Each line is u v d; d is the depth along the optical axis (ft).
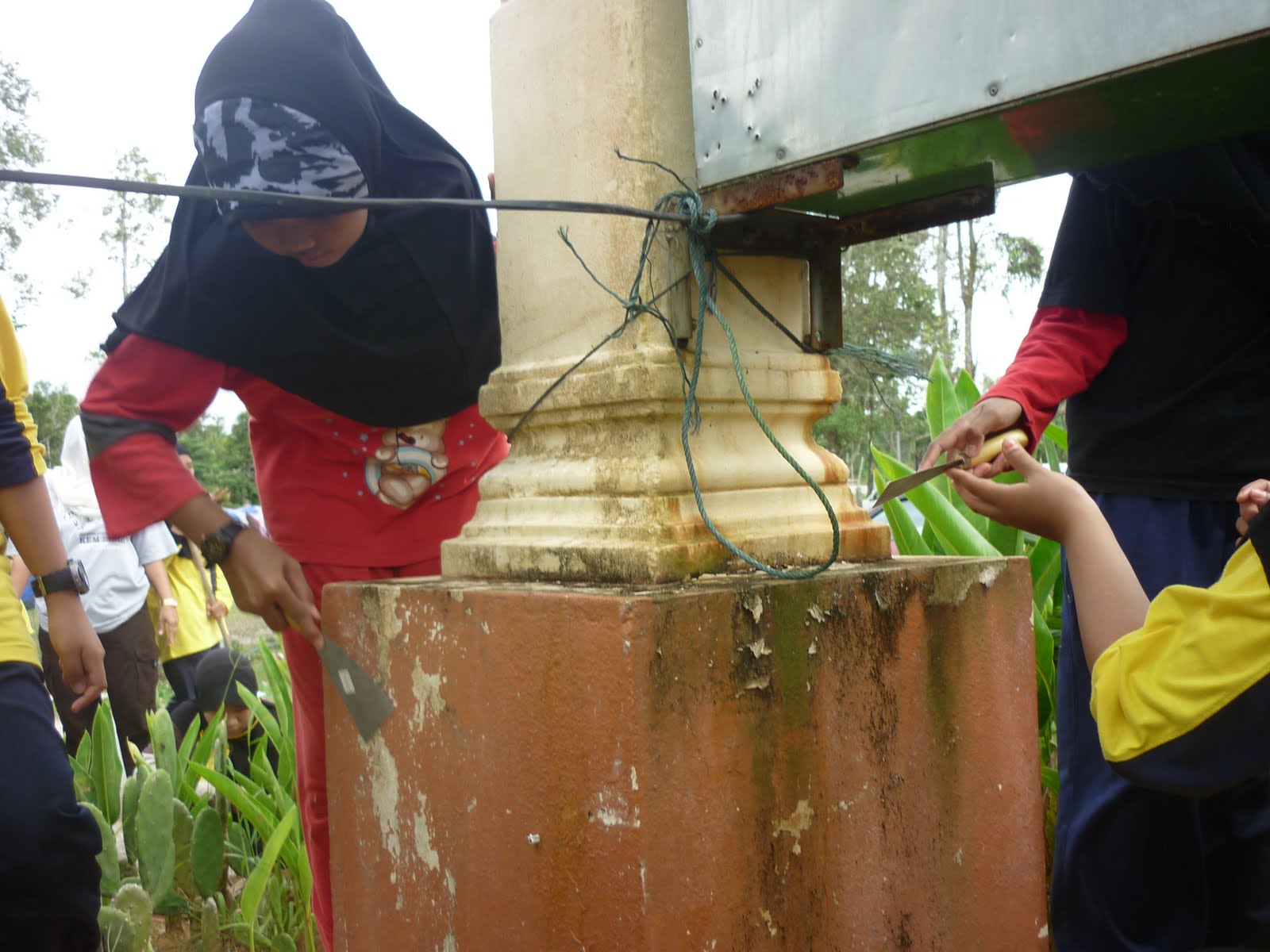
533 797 4.20
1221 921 5.65
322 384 5.70
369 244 5.35
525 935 4.25
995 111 3.72
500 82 5.23
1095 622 4.32
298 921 8.59
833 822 4.34
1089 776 5.78
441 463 6.21
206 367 5.67
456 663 4.54
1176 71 3.48
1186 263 5.57
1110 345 5.81
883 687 4.53
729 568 4.55
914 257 46.91
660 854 3.86
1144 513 5.78
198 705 11.58
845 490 5.27
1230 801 5.53
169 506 5.39
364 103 5.06
